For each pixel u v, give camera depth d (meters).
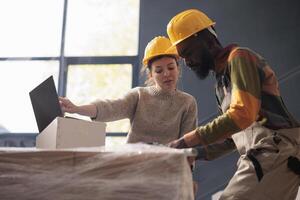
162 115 2.37
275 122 1.65
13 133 4.53
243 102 1.58
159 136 2.35
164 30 4.63
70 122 1.59
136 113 2.37
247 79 1.62
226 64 1.74
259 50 4.46
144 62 2.50
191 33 1.78
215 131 1.58
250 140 1.69
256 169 1.58
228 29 4.56
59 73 4.70
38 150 1.32
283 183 1.60
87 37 4.80
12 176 1.30
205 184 4.13
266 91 1.68
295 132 1.66
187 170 1.31
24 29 4.83
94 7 4.86
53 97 1.73
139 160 1.29
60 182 1.29
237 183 1.60
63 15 4.86
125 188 1.28
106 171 1.29
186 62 1.83
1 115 4.59
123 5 4.84
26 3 4.89
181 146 1.59
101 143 1.64
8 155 1.32
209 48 1.78
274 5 4.58
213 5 4.64
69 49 4.77
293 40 4.46
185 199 1.27
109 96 4.62
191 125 2.39
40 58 4.75
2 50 4.77
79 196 1.28
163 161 1.28
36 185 1.30
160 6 4.70
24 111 4.60
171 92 2.39
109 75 4.67
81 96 4.63
